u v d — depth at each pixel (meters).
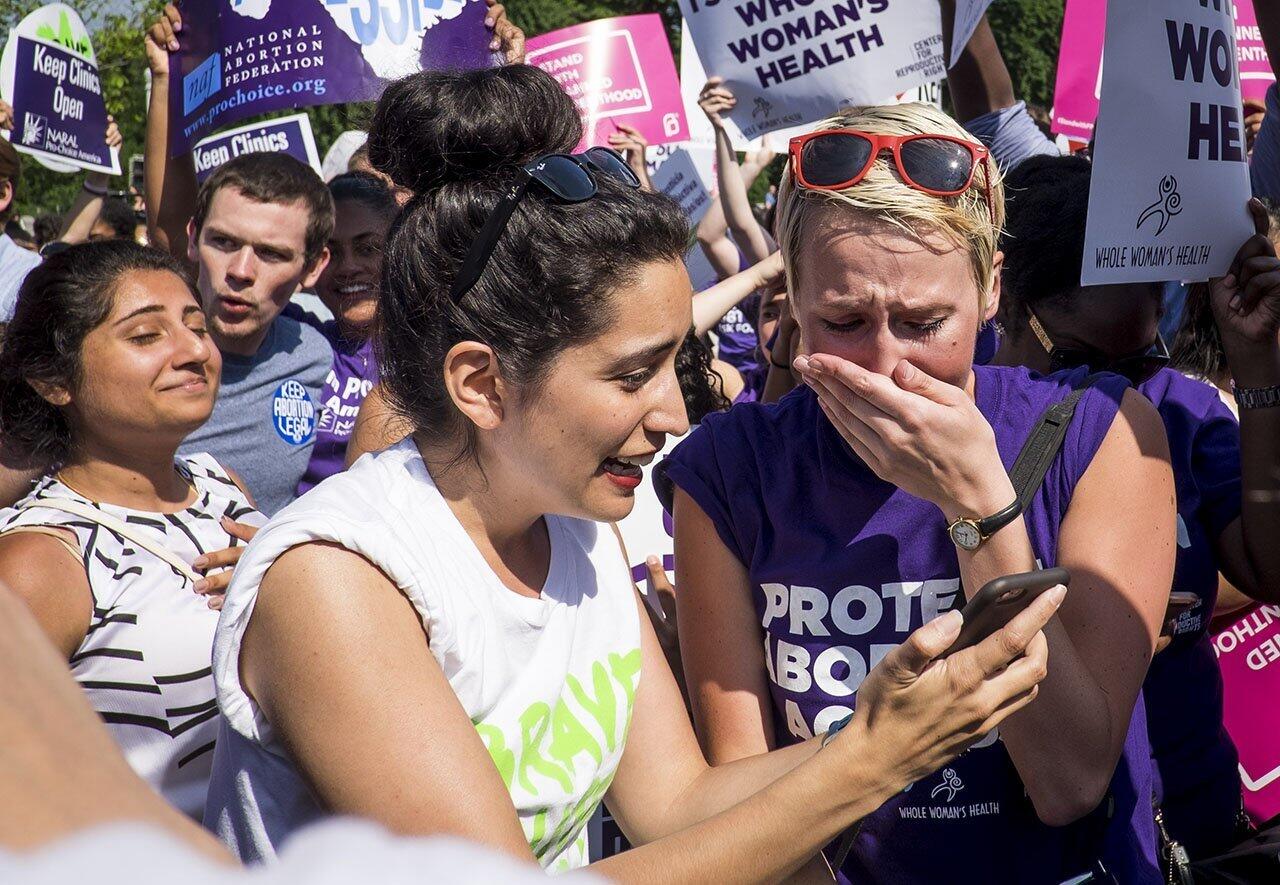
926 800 1.70
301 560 1.25
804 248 1.63
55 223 8.86
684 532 1.86
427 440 1.42
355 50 3.69
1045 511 1.69
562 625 1.46
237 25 3.83
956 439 1.50
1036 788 1.59
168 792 2.03
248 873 0.37
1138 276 2.00
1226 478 2.22
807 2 3.61
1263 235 2.17
